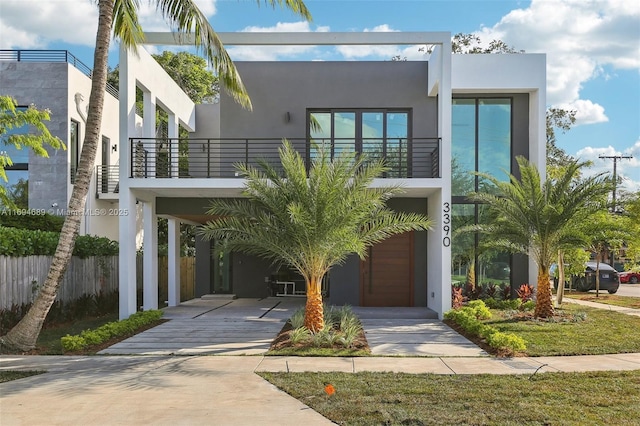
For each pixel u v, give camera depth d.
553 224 11.60
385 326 11.20
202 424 5.05
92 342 9.05
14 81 16.67
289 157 9.91
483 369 7.27
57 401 5.78
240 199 14.18
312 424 5.03
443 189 12.12
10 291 10.49
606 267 21.66
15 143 12.45
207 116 18.77
